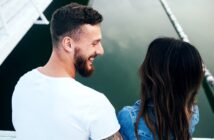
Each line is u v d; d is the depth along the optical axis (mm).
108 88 5680
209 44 6898
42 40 6582
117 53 6621
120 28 7562
